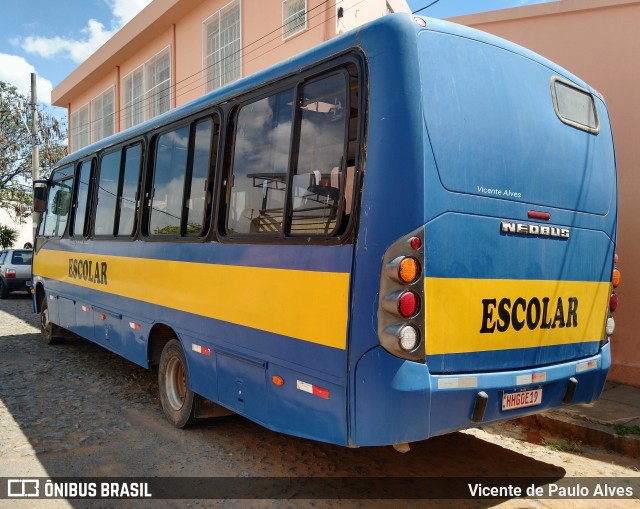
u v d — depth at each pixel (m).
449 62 3.30
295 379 3.54
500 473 4.23
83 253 7.43
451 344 3.17
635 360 6.10
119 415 5.52
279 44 10.39
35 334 10.31
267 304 3.81
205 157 4.79
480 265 3.30
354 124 3.33
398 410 3.00
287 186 3.76
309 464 4.33
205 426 5.20
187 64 13.63
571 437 4.94
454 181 3.21
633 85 6.17
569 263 3.87
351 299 3.15
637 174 6.10
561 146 3.87
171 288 5.11
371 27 3.29
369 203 3.12
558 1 6.65
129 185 6.21
